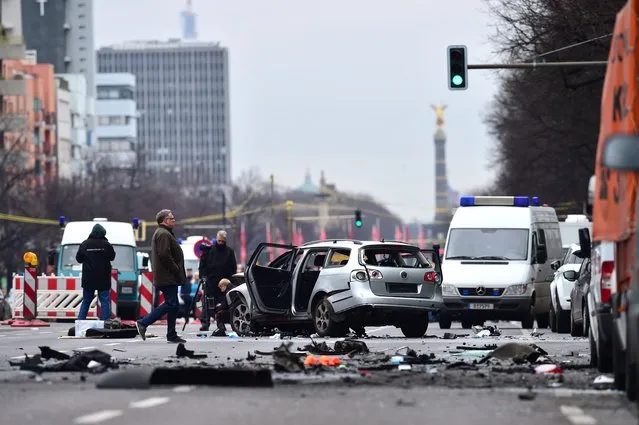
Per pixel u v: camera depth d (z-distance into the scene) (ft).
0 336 277.85
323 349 196.03
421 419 109.19
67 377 152.76
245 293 275.18
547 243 371.35
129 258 453.58
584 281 265.13
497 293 354.13
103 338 261.65
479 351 202.90
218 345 227.61
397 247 269.85
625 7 131.85
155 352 203.41
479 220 365.40
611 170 133.80
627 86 128.57
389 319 268.62
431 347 220.43
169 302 241.96
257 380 136.67
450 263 359.66
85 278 282.56
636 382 118.11
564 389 134.92
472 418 109.91
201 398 125.49
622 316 127.13
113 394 130.21
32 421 108.27
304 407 118.01
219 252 304.91
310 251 268.00
